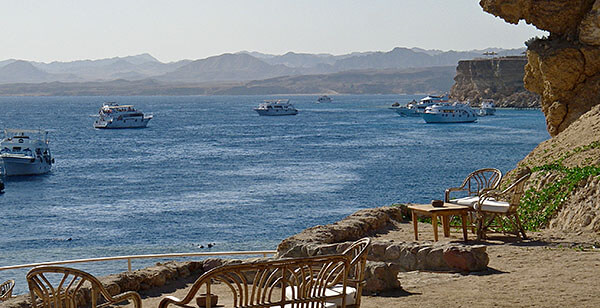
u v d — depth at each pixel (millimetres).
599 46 40188
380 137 157500
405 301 9828
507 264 12258
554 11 41344
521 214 19859
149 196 73500
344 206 64812
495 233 16062
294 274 6973
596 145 25016
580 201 17891
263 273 6824
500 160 106625
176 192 75938
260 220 57750
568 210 18016
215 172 94562
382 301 9914
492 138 151125
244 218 58781
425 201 67500
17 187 85438
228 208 63938
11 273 39719
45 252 47875
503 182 26078
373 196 71125
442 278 11312
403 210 19328
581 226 16719
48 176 95562
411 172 91750
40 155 98938
